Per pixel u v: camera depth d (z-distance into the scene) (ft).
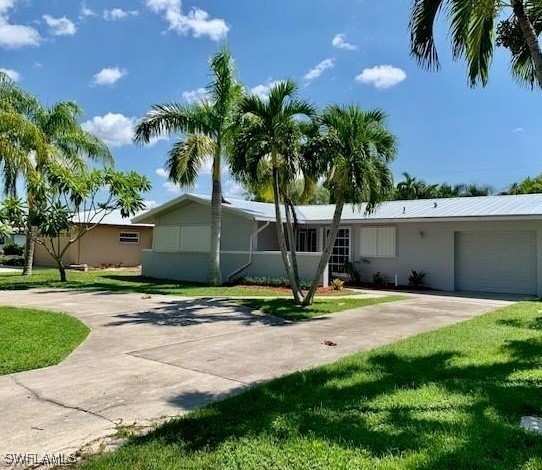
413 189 134.51
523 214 44.98
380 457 11.16
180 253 64.44
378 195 35.47
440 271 53.47
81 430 13.03
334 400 15.19
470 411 14.11
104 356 21.18
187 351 22.31
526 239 48.65
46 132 62.18
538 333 26.03
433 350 22.13
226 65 50.98
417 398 15.30
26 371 18.62
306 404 14.84
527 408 14.44
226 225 63.05
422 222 54.24
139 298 42.09
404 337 25.98
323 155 34.22
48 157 56.39
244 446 11.80
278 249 65.77
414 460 10.95
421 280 54.39
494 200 56.59
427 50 21.77
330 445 11.80
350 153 34.06
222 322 30.22
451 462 10.85
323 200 86.89
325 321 31.07
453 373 18.26
